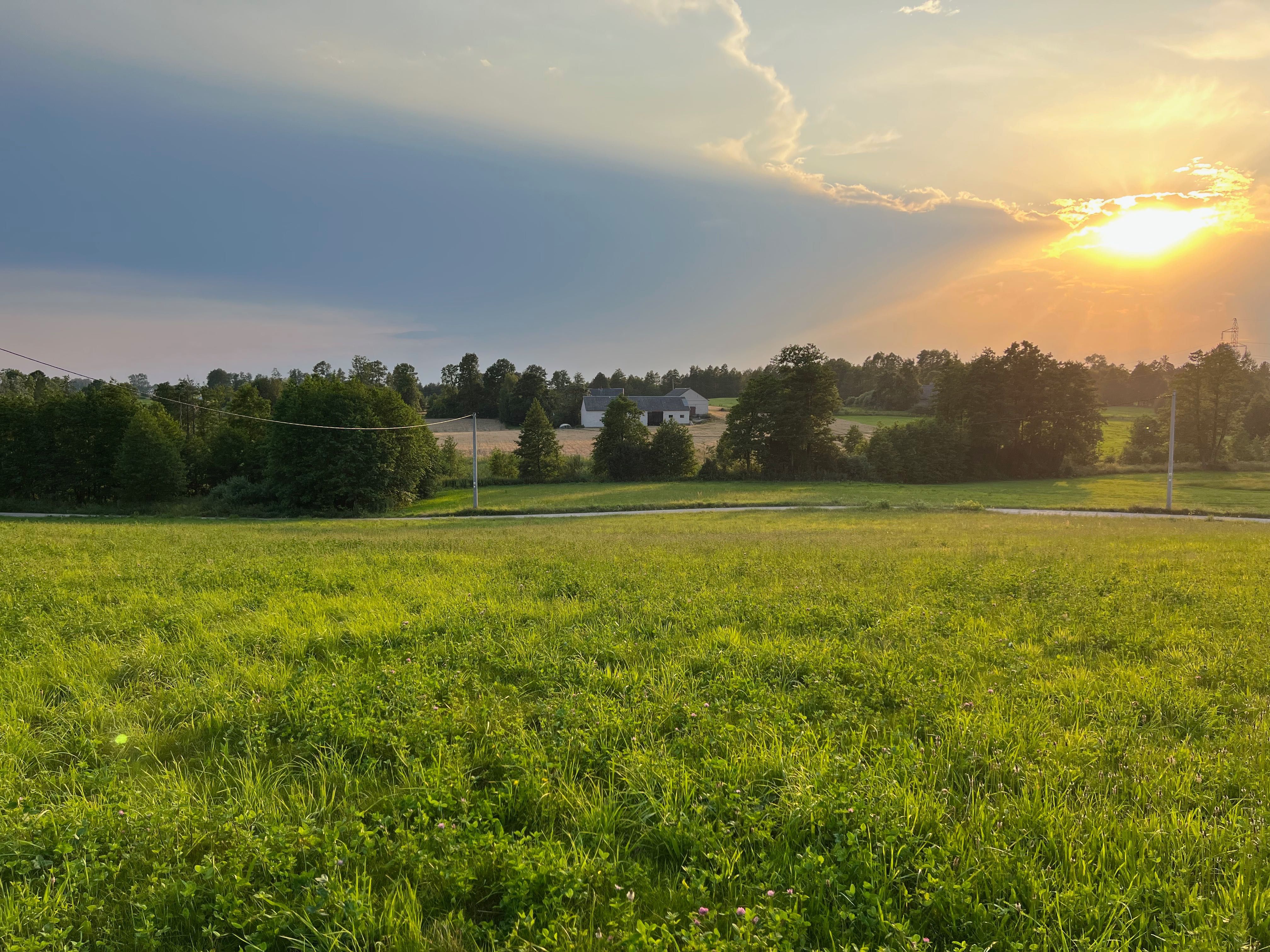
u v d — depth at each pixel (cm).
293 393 6400
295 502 6078
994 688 658
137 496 6203
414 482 6750
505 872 353
